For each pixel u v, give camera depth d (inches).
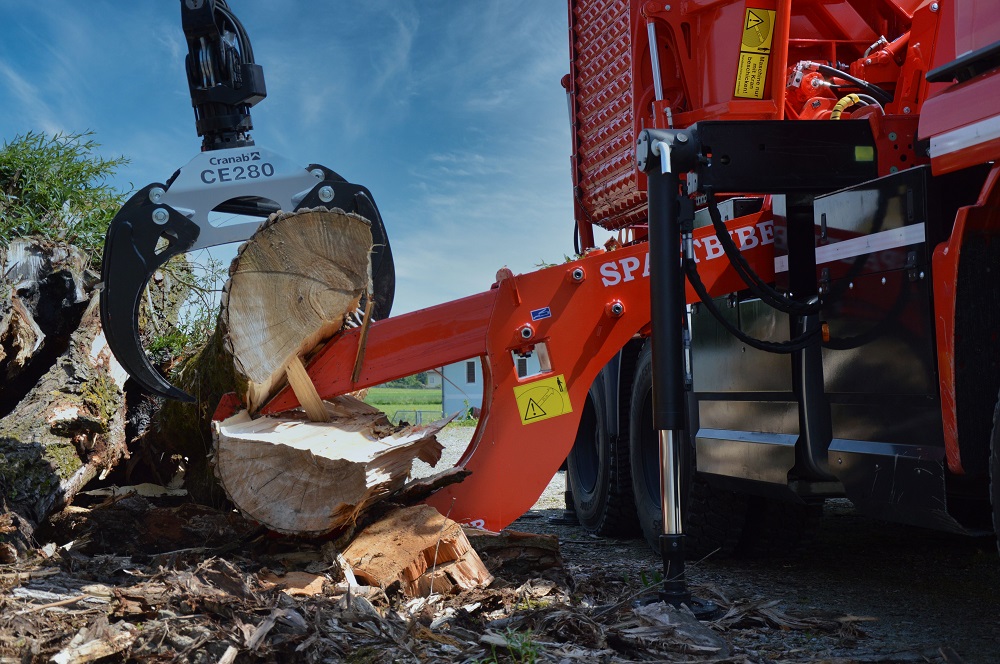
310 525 138.4
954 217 122.4
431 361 160.6
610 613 122.6
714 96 190.4
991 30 112.7
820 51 196.4
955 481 127.5
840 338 139.9
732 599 143.6
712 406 181.0
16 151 251.3
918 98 171.0
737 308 170.4
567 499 271.9
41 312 208.1
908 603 148.6
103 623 105.9
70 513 160.7
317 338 153.6
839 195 140.8
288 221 148.2
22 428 168.4
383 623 116.0
